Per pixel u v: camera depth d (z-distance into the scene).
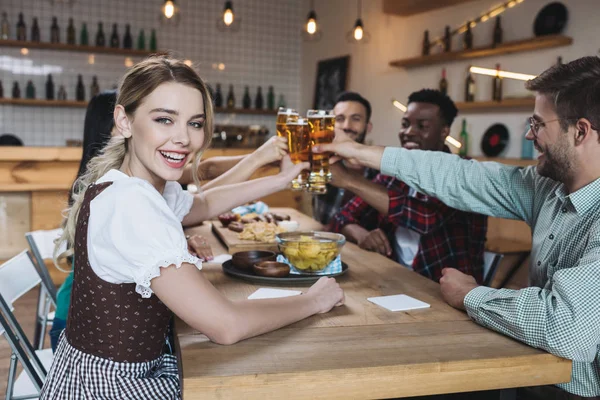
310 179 1.97
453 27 4.56
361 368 1.04
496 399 1.34
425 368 1.07
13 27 5.90
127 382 1.21
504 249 3.57
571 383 1.41
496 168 1.76
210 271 1.77
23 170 4.28
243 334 1.15
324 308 1.36
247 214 2.69
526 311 1.19
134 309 1.19
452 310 1.42
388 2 4.89
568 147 1.35
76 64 6.19
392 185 2.40
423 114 2.57
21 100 5.77
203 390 0.98
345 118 3.33
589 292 1.16
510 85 4.06
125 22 6.34
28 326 3.56
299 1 7.10
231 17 4.38
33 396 1.69
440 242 2.28
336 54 6.30
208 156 4.60
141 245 1.08
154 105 1.19
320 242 1.67
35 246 2.32
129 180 1.15
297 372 1.01
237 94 6.95
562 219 1.45
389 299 1.49
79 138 6.28
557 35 3.63
